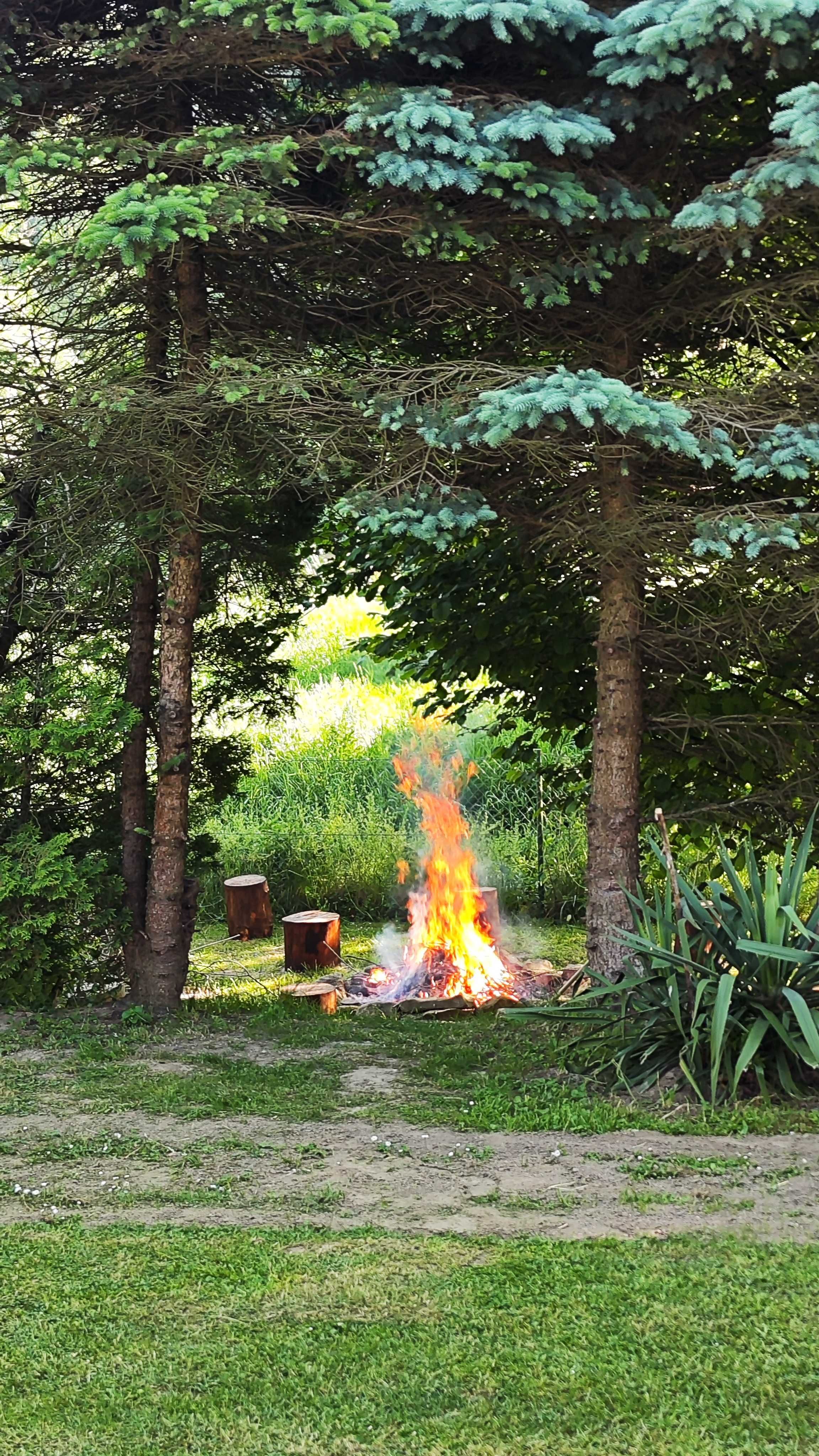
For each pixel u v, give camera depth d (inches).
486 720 581.6
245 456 278.8
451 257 256.5
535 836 515.8
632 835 294.2
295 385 252.1
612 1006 254.1
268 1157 211.5
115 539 298.2
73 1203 195.5
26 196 257.4
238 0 232.8
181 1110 235.5
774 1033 235.5
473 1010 348.5
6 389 287.4
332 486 284.4
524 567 341.1
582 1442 132.3
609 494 276.4
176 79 267.3
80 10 279.1
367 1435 134.6
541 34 236.7
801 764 316.8
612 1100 232.2
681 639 293.9
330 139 244.5
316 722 623.2
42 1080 256.4
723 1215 182.9
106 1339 154.6
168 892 315.6
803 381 249.9
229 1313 159.8
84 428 266.7
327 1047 280.1
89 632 334.3
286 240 286.0
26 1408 140.9
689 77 231.8
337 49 244.8
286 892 513.0
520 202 238.8
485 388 245.8
